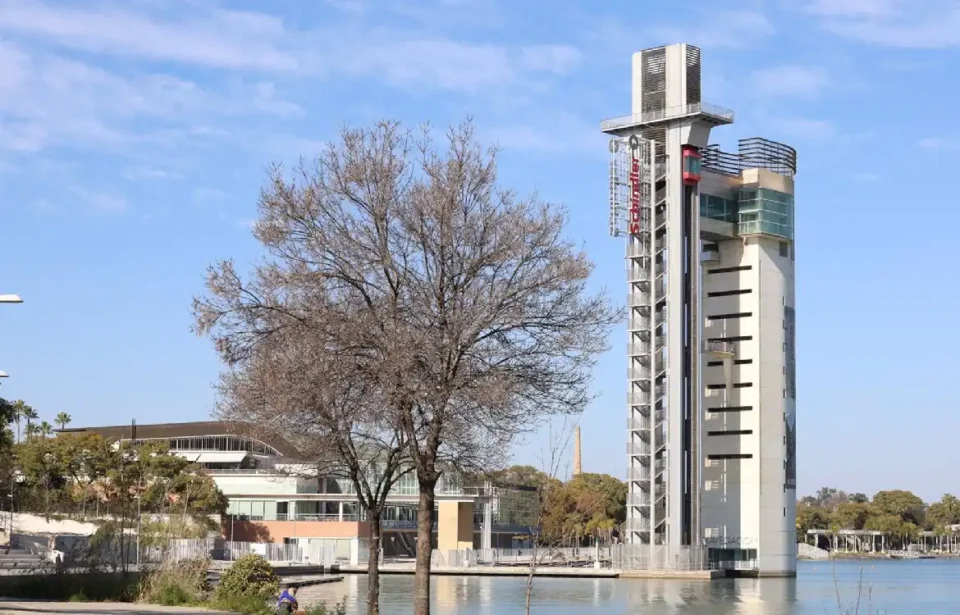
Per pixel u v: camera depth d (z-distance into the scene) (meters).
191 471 155.50
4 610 39.91
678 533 149.75
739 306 169.75
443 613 75.19
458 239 33.28
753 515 165.75
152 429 186.75
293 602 45.81
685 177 157.50
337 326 33.25
